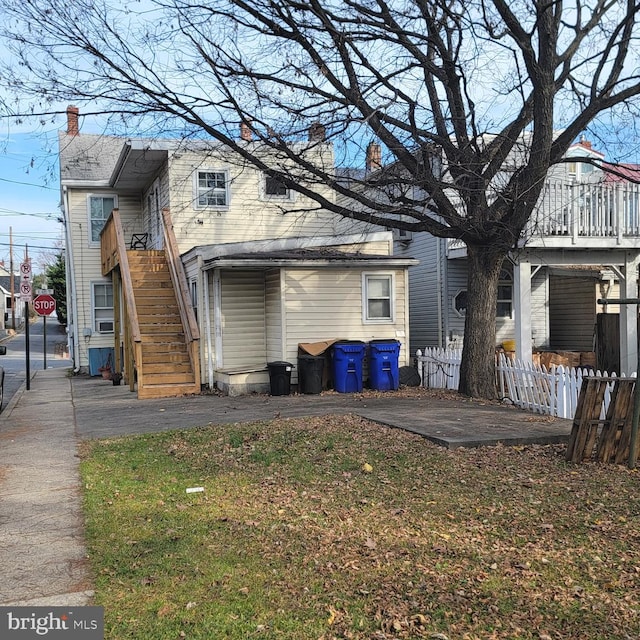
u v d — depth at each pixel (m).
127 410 12.66
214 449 8.59
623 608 4.03
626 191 15.28
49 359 34.09
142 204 23.52
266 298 15.86
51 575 4.61
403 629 3.79
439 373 15.12
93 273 23.27
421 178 11.23
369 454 8.05
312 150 15.98
